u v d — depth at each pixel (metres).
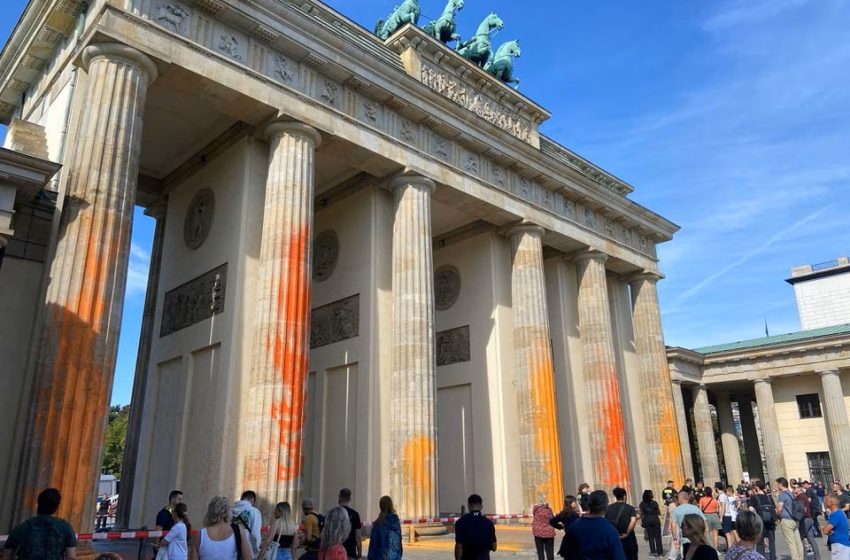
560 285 52.03
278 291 29.77
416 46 41.38
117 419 107.31
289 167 31.72
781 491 27.19
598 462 46.88
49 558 11.45
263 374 28.64
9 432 24.45
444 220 48.00
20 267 26.31
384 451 34.91
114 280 23.95
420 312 35.69
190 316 34.25
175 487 30.91
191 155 38.44
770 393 69.88
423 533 31.89
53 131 31.95
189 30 29.28
